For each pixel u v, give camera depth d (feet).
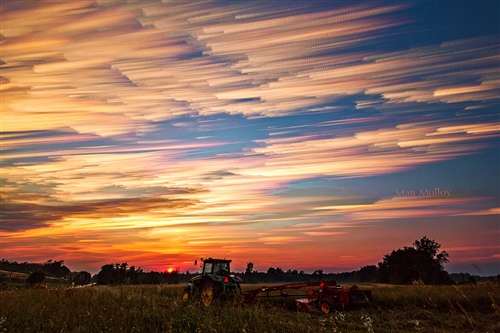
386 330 36.35
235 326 29.40
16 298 43.24
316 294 56.03
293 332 29.71
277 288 63.57
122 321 31.09
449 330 38.29
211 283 57.62
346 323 39.96
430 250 216.33
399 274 215.31
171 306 37.68
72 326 31.19
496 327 38.52
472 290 54.44
